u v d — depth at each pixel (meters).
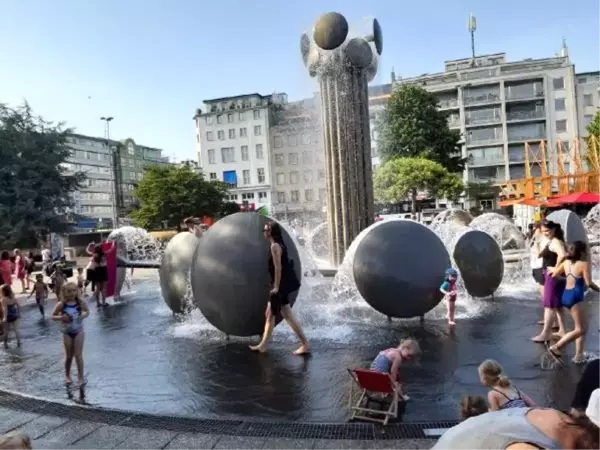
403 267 9.06
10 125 44.34
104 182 96.56
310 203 59.28
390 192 40.31
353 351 7.80
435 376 6.58
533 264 9.69
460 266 11.06
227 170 79.69
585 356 7.05
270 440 4.93
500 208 60.22
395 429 5.06
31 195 43.72
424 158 42.31
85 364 7.92
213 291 8.22
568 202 29.33
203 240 8.62
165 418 5.62
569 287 6.87
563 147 63.22
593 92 72.88
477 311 10.29
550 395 5.83
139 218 53.16
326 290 11.76
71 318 6.88
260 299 8.09
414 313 9.22
